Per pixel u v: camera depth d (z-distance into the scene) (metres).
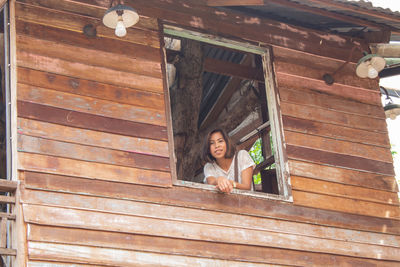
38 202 5.66
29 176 5.73
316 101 7.68
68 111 6.18
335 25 8.22
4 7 6.45
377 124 7.98
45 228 5.58
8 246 5.71
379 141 7.87
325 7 7.46
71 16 6.61
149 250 5.95
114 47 6.70
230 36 7.46
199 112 9.94
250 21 7.68
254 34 7.64
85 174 5.99
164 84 6.82
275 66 7.59
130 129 6.41
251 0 7.15
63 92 6.23
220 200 6.53
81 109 6.25
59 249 5.55
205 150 7.04
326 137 7.52
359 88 8.10
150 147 6.43
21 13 6.36
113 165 6.16
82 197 5.88
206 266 6.14
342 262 6.89
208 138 7.04
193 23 7.29
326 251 6.84
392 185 7.66
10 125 6.09
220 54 9.62
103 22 6.23
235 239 6.40
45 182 5.78
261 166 8.33
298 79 7.69
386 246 7.23
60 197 5.78
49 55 6.32
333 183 7.29
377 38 8.38
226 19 7.52
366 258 7.06
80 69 6.42
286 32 7.88
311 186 7.13
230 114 9.23
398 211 7.52
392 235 7.35
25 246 5.43
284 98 7.48
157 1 7.17
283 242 6.64
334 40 8.21
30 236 5.48
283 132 7.27
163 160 6.43
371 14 7.54
